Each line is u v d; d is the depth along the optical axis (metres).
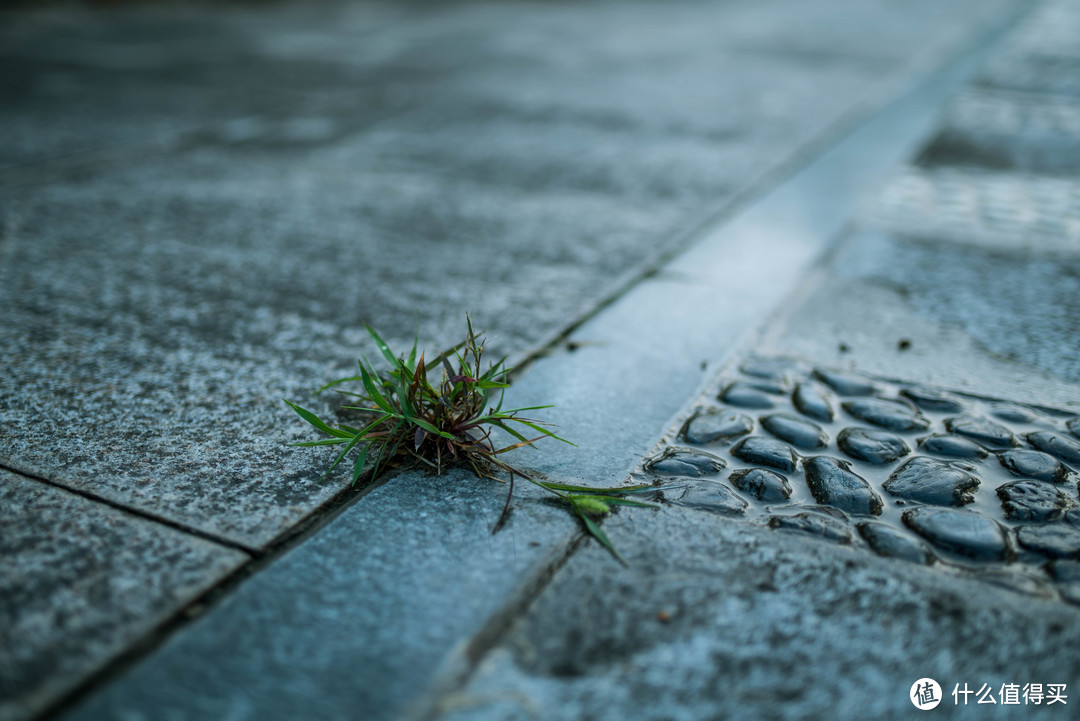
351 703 0.69
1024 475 0.82
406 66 2.62
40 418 0.86
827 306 1.04
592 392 0.91
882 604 0.73
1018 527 0.78
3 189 1.34
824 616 0.73
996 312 1.03
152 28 3.40
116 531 0.77
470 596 0.73
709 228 1.22
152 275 1.08
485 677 0.70
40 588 0.73
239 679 0.69
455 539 0.77
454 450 0.82
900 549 0.76
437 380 0.91
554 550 0.76
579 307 1.03
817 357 0.96
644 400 0.90
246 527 0.77
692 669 0.70
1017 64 2.72
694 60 2.85
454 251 1.15
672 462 0.83
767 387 0.91
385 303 1.03
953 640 0.72
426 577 0.74
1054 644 0.72
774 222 1.25
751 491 0.81
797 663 0.71
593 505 0.78
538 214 1.28
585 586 0.74
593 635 0.72
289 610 0.72
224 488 0.80
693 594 0.74
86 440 0.84
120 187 1.38
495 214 1.28
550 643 0.71
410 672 0.70
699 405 0.89
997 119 1.93
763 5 4.96
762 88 2.34
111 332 0.97
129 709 0.68
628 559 0.76
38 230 1.17
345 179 1.46
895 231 1.21
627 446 0.85
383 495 0.80
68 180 1.41
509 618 0.72
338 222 1.23
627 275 1.10
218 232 1.18
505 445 0.85
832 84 2.41
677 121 1.92
